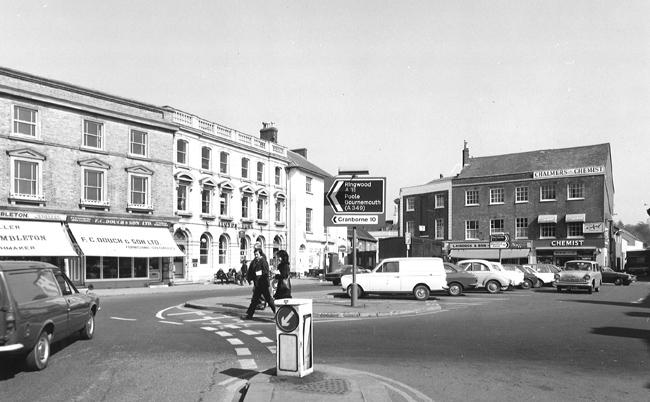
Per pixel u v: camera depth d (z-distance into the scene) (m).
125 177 30.70
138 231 30.84
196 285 32.91
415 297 21.45
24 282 7.89
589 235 43.94
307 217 47.91
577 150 48.47
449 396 6.42
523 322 13.49
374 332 11.72
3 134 25.23
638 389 6.71
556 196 45.88
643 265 50.34
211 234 36.66
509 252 47.28
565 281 26.59
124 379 7.26
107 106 30.03
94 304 10.95
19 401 6.18
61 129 27.67
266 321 13.90
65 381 7.14
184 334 11.50
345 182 15.99
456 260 49.91
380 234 79.12
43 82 27.02
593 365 8.13
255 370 7.84
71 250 26.67
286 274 13.19
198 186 35.66
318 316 14.91
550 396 6.41
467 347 9.74
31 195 26.11
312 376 6.88
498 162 52.12
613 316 14.88
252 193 41.06
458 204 51.19
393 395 6.44
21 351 7.37
